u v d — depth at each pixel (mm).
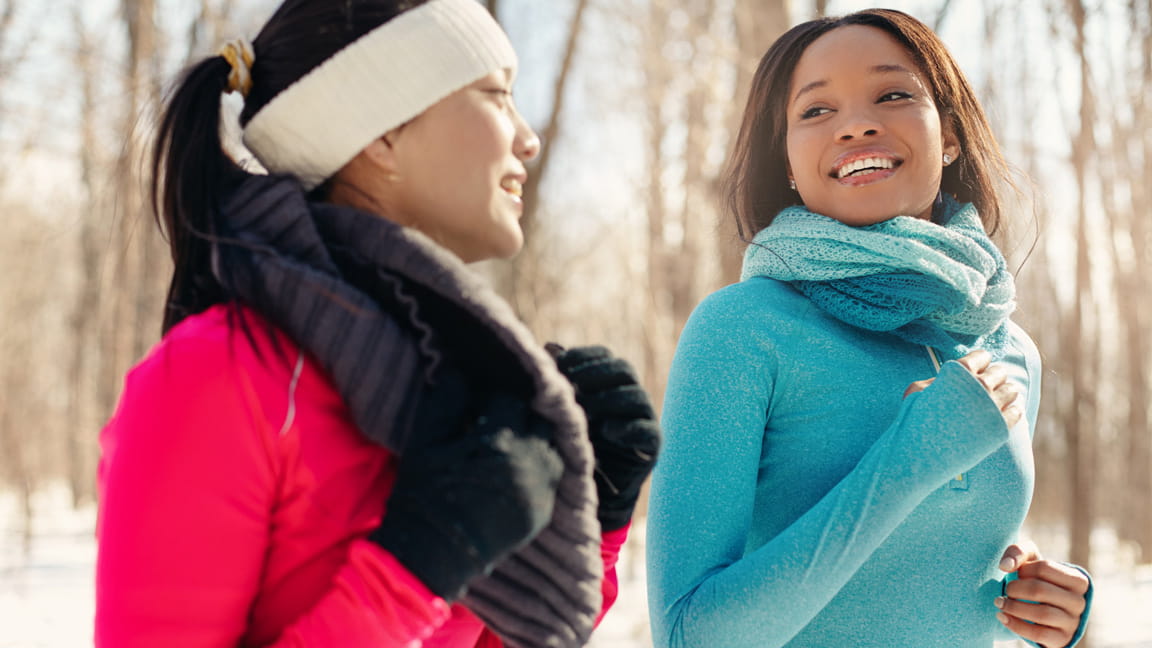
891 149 1681
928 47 1776
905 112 1692
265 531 1063
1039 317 11734
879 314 1590
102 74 8906
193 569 1003
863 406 1565
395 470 1140
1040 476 13117
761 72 1878
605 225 18453
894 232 1655
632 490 1310
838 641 1502
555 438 1114
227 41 1279
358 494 1108
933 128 1709
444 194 1242
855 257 1621
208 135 1229
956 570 1544
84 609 8297
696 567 1459
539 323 8695
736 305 1618
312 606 1079
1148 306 13586
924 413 1421
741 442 1521
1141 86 7625
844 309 1604
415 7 1222
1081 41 6297
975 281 1671
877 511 1372
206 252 1213
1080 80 6395
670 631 1444
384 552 1019
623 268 17984
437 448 1054
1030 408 1811
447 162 1232
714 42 6168
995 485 1573
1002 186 2004
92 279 16094
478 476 1029
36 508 18234
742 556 1490
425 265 1108
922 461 1385
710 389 1550
